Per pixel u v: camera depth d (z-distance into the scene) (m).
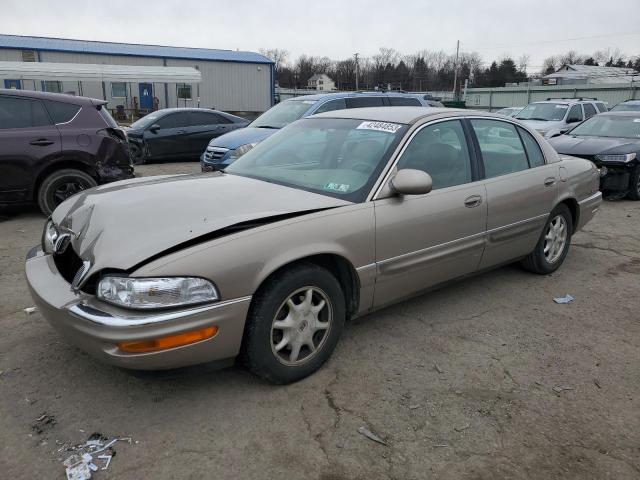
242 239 2.76
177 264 2.56
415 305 4.32
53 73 26.55
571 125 13.83
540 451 2.61
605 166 8.77
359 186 3.41
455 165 3.94
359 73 93.50
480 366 3.39
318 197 3.30
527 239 4.60
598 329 3.97
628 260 5.68
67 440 2.61
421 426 2.77
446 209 3.72
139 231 2.78
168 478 2.38
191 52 36.88
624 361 3.50
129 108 33.09
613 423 2.84
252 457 2.52
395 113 4.05
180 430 2.70
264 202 3.15
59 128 6.94
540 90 44.31
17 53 30.81
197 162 15.07
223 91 36.28
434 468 2.48
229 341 2.74
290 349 3.06
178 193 3.32
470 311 4.23
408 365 3.38
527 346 3.68
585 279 5.04
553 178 4.73
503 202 4.20
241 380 3.15
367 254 3.29
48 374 3.17
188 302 2.57
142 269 2.53
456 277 4.05
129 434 2.66
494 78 88.19
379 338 3.73
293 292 2.96
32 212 7.61
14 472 2.38
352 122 4.08
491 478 2.43
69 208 3.43
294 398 2.99
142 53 33.91
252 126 10.05
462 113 4.19
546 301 4.48
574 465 2.52
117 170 7.37
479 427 2.78
